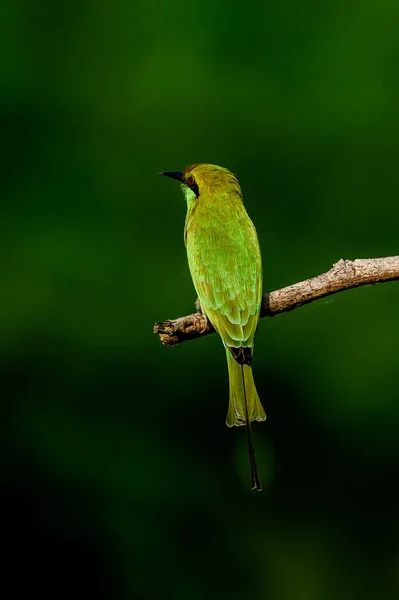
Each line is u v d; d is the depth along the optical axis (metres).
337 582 12.60
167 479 12.76
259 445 13.08
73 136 15.27
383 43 15.13
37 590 11.91
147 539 12.27
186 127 15.17
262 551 12.53
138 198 14.93
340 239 15.02
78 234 14.62
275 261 14.93
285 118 15.16
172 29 15.44
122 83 15.39
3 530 12.12
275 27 15.23
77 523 12.27
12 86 15.35
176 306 14.22
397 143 15.02
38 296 14.15
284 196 15.11
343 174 15.08
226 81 15.23
